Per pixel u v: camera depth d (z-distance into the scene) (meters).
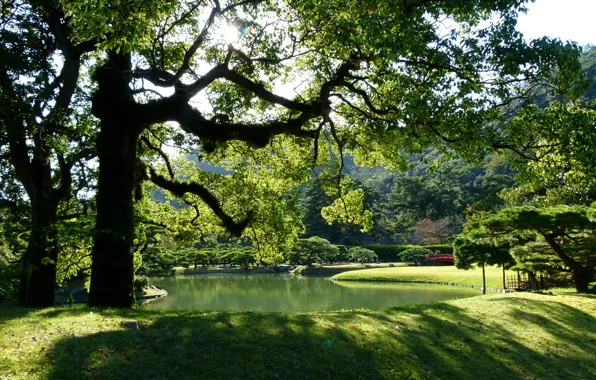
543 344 10.15
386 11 8.51
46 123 11.28
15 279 11.66
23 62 10.98
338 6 8.59
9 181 13.34
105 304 9.81
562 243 19.55
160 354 6.23
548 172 10.58
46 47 12.10
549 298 15.20
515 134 9.73
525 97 9.34
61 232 9.79
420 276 41.38
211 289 37.12
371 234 68.69
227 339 6.97
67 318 7.71
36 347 5.99
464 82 9.05
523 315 12.30
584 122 9.06
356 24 8.13
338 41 9.56
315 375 6.45
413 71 9.65
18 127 10.95
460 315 11.48
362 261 62.34
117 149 10.24
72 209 14.45
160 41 11.42
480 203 57.59
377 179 108.62
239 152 15.22
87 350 6.05
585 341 10.89
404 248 62.12
